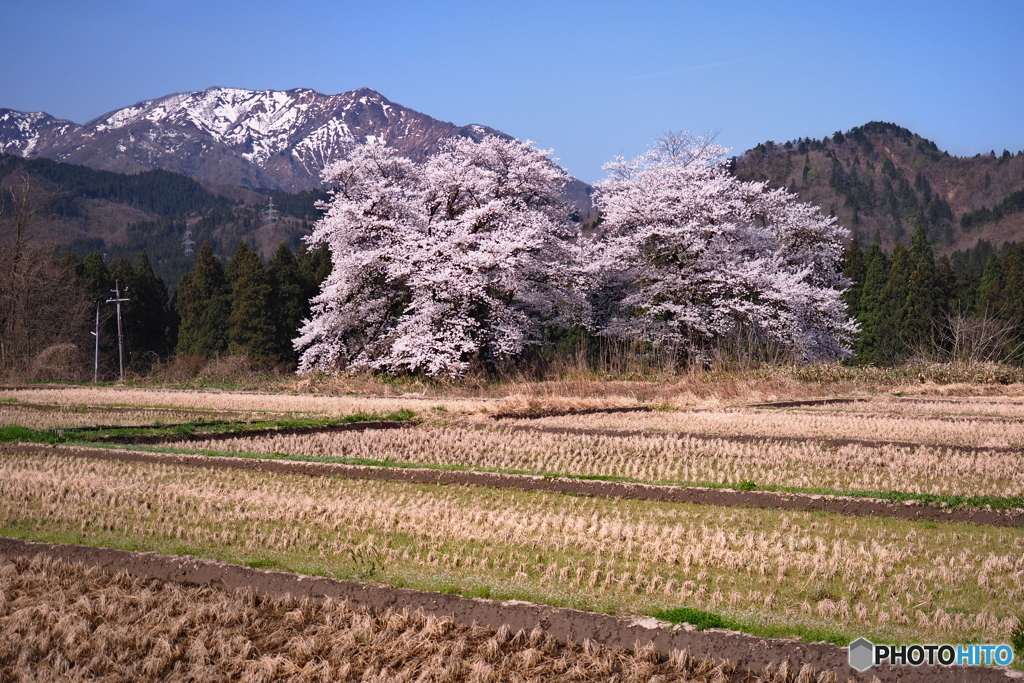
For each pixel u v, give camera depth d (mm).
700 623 7207
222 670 6738
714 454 16359
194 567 8844
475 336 34438
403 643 7137
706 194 36188
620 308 38594
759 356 34188
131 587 8508
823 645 6770
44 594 8219
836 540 10102
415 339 32969
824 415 22219
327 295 35719
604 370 32875
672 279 35469
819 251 42594
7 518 10992
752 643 6848
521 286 33375
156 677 6637
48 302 49406
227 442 18000
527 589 8109
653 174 39750
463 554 9461
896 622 7438
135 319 61406
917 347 47938
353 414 23031
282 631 7402
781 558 9094
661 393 27312
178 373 41094
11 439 17641
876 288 54969
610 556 9391
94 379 46094
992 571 8953
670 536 10062
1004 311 48219
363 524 10719
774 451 16547
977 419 21406
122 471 14344
